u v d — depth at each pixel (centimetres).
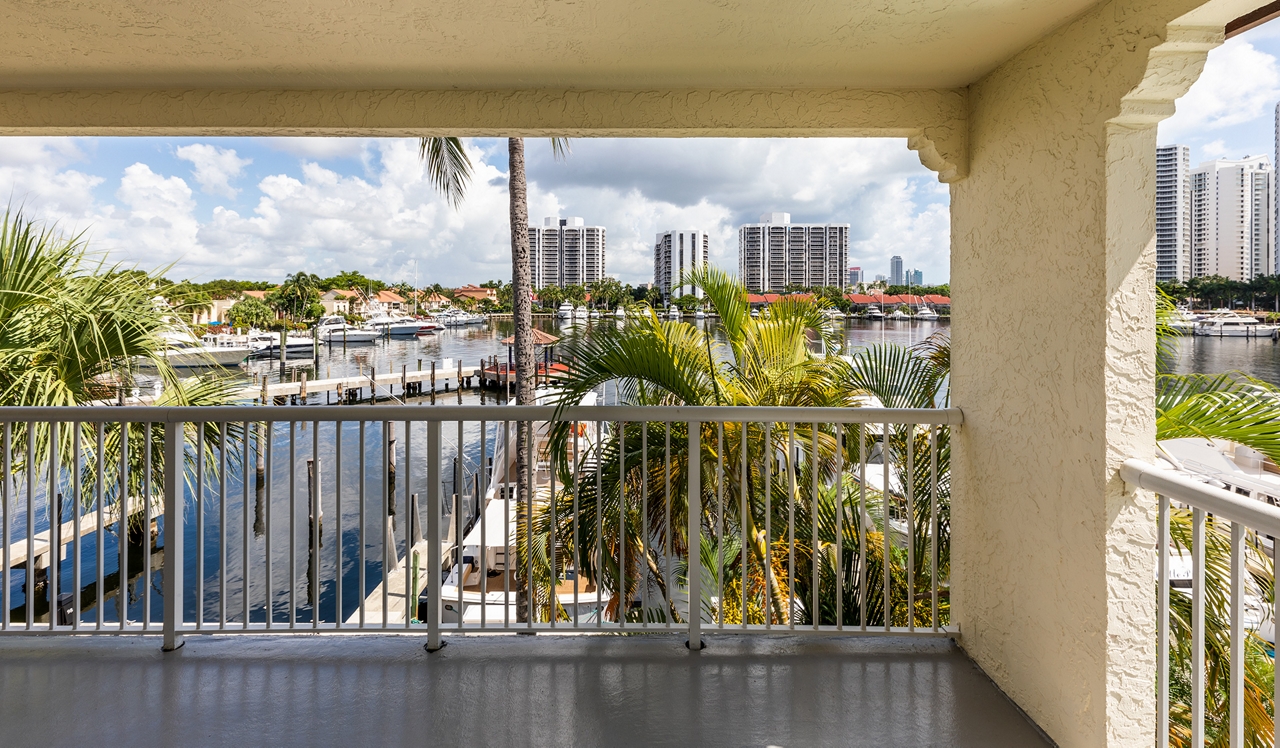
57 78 238
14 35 203
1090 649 180
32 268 371
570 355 326
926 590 361
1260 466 263
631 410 248
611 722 209
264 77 238
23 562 842
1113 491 172
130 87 247
